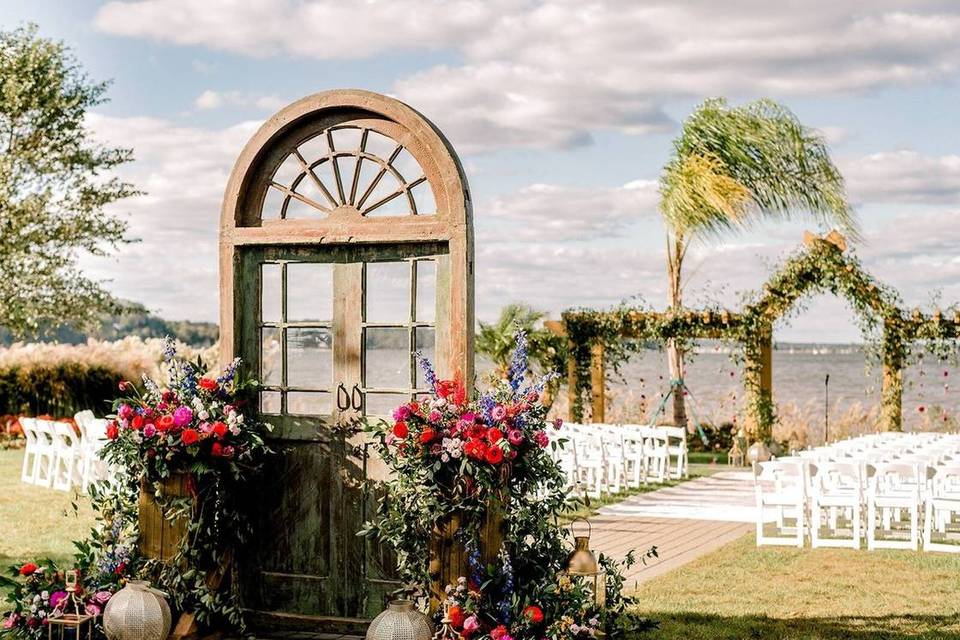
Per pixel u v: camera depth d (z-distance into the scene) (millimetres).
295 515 6465
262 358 6609
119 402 6324
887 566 8688
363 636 6250
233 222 6602
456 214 6078
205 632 6176
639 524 11422
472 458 5480
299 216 6574
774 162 21500
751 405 19750
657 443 16172
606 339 20391
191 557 6129
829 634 6383
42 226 23984
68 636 5797
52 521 10625
